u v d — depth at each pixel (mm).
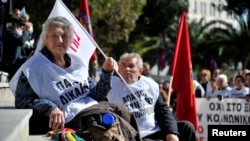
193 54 65375
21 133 3793
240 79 14195
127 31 26766
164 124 5789
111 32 26016
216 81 14859
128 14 26438
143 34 47750
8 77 9820
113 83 5961
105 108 4637
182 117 9453
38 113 4676
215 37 63000
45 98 4848
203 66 65625
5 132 3209
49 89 4848
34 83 4820
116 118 4484
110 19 25828
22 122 3822
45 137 4559
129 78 5961
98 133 4328
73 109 4852
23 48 9875
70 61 5082
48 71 4879
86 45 5527
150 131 5781
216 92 14539
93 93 5066
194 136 6133
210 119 13703
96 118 4512
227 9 47812
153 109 5945
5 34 9602
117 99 5914
